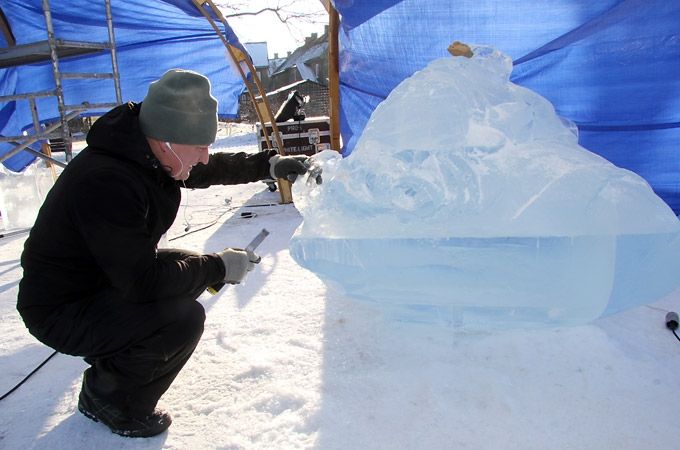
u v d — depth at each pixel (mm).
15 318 2416
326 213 1649
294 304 2324
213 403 1626
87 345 1398
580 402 1515
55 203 1342
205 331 2117
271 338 2016
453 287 1550
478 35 2977
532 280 1479
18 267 3279
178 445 1447
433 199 1515
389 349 1862
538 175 1508
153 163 1393
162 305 1427
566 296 1497
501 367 1709
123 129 1357
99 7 4711
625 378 1606
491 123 1635
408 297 1639
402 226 1536
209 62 5746
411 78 1767
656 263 1480
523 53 2945
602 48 2646
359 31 3254
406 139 1585
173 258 1499
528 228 1440
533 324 1654
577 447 1348
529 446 1361
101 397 1474
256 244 1625
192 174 1811
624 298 1546
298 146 4969
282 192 4738
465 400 1552
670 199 2881
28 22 4883
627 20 2512
